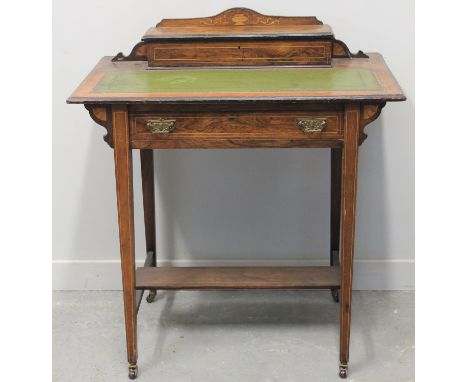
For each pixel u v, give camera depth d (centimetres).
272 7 346
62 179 367
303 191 369
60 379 310
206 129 284
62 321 351
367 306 361
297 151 363
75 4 346
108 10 347
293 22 331
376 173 364
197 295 371
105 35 350
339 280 322
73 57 352
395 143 360
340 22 347
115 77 304
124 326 347
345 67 315
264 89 283
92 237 375
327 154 363
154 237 364
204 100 273
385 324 346
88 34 350
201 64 317
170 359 322
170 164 366
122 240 298
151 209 360
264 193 369
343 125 283
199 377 310
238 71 311
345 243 297
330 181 365
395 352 325
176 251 376
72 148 363
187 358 322
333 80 295
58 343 334
